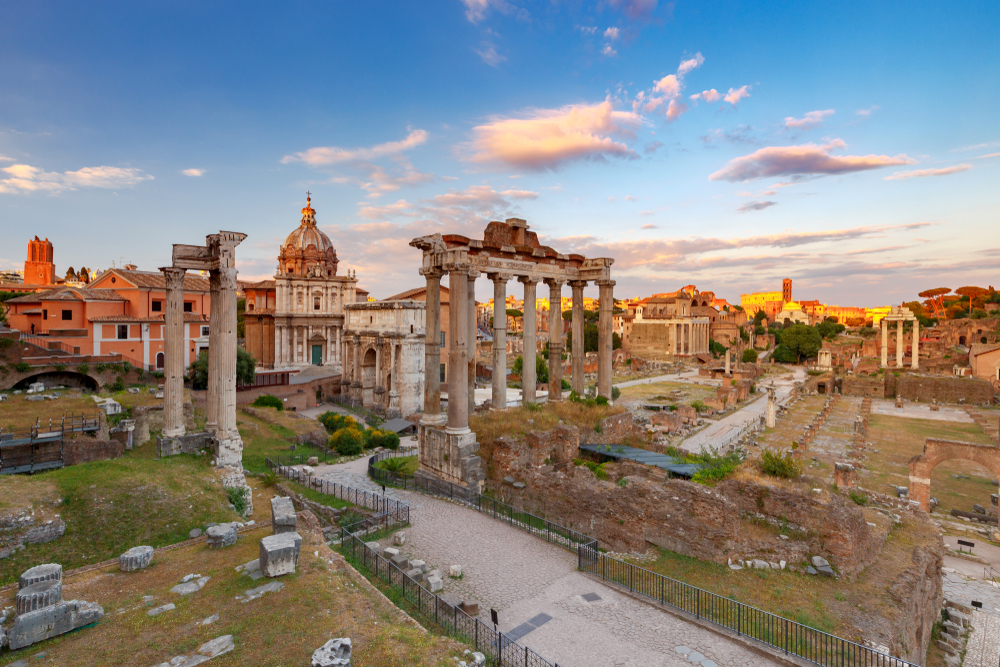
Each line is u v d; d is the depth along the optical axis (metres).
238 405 66.69
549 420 33.72
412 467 36.84
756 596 19.09
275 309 98.38
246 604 14.10
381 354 76.88
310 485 33.34
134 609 13.95
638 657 15.71
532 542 23.83
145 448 37.38
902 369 120.69
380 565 20.08
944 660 22.02
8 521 19.03
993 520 39.72
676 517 23.05
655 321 176.38
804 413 85.06
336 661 10.95
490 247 34.59
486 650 15.45
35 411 40.56
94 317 63.88
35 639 12.30
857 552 21.34
